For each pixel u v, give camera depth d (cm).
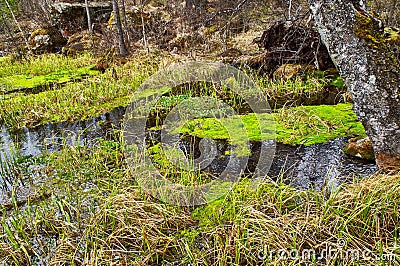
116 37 1177
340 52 343
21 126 595
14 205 323
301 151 429
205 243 284
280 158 415
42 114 636
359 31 327
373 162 390
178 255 277
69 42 1371
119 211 309
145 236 288
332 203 298
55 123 600
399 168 340
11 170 427
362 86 338
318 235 277
